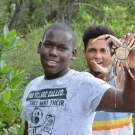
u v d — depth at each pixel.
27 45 5.46
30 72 5.33
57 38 2.72
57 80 2.71
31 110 2.78
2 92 3.53
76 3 8.11
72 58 2.87
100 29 3.38
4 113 3.46
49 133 2.63
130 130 3.25
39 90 2.77
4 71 3.36
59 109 2.63
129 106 2.39
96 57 3.32
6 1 7.97
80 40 5.64
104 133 3.15
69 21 8.09
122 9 6.96
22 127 3.50
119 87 3.15
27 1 8.52
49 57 2.72
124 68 2.36
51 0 8.67
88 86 2.57
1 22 7.12
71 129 2.59
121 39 2.38
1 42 3.38
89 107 2.56
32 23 7.88
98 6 8.34
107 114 3.14
